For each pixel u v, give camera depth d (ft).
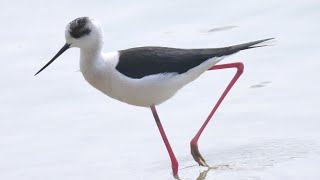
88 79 36.60
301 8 52.29
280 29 50.03
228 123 40.50
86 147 39.32
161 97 36.83
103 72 35.94
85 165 37.55
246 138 38.83
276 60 46.55
